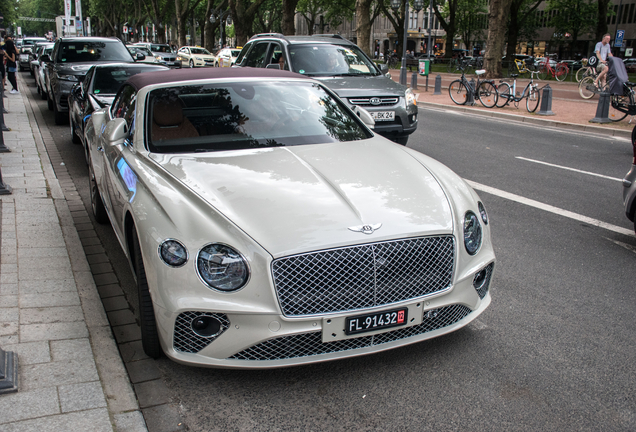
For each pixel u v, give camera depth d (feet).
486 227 10.62
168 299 8.70
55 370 9.53
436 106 57.21
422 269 9.20
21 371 9.46
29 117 41.09
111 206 13.12
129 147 12.50
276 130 12.80
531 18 182.60
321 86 15.15
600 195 22.66
